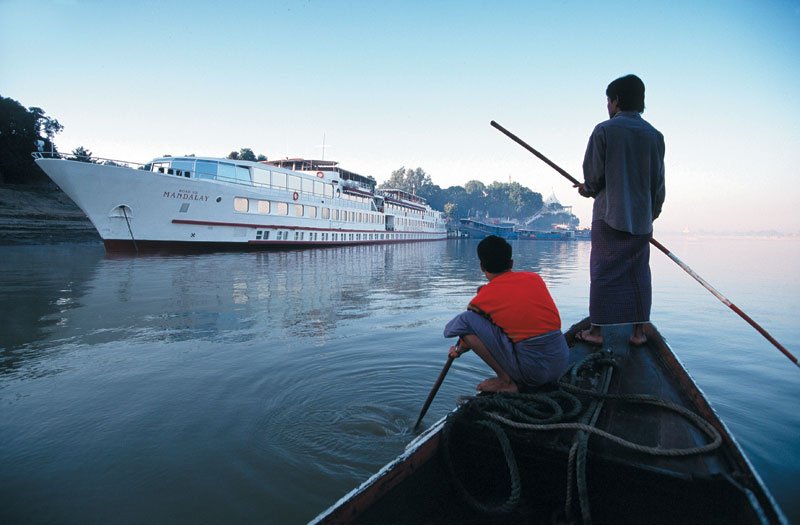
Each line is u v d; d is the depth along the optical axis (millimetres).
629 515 2062
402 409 4242
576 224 196250
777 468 3244
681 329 7984
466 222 93188
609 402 2709
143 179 21391
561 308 10438
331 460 3357
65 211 33812
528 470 2281
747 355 6246
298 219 30266
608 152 3396
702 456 2051
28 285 11992
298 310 9234
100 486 3033
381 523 1970
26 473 3178
